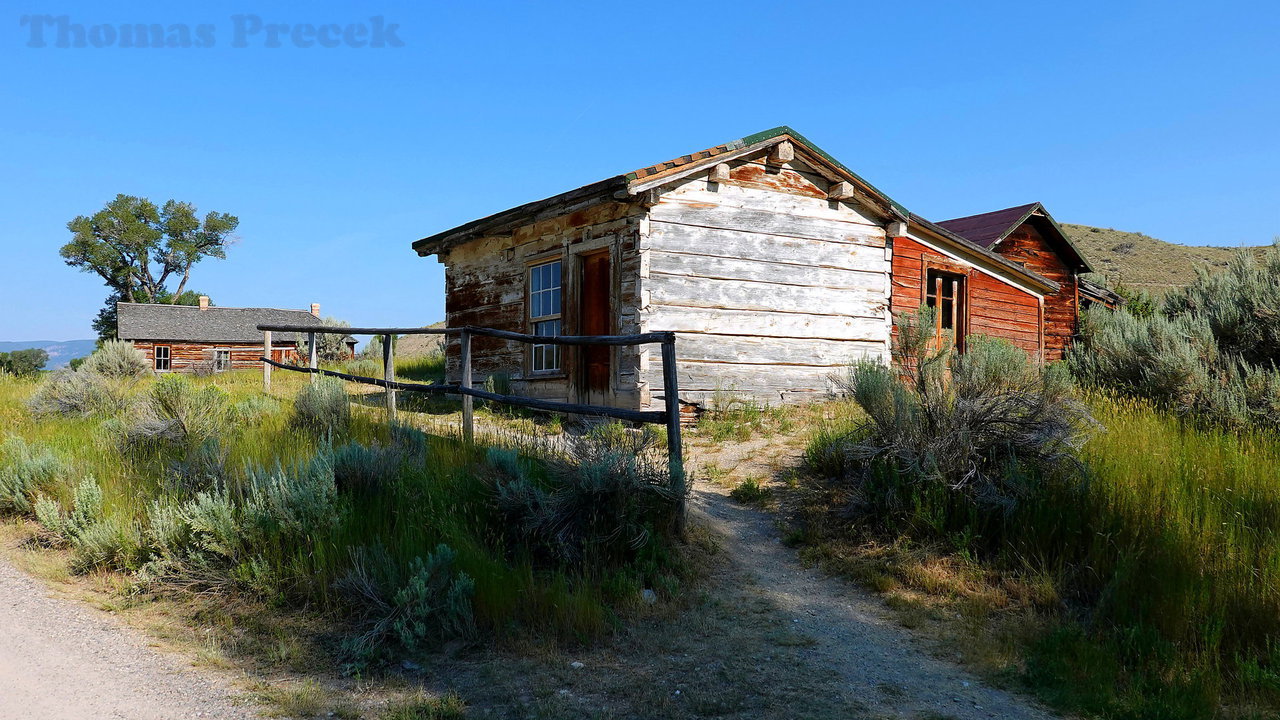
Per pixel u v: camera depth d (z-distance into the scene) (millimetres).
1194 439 8070
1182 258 61875
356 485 6227
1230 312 11406
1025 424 6828
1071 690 4320
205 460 6574
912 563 6086
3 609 4875
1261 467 7074
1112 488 6488
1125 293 24859
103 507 6129
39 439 8445
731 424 10383
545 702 4012
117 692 3910
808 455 8484
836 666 4602
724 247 11508
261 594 5172
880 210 12875
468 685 4191
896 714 4047
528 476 6273
